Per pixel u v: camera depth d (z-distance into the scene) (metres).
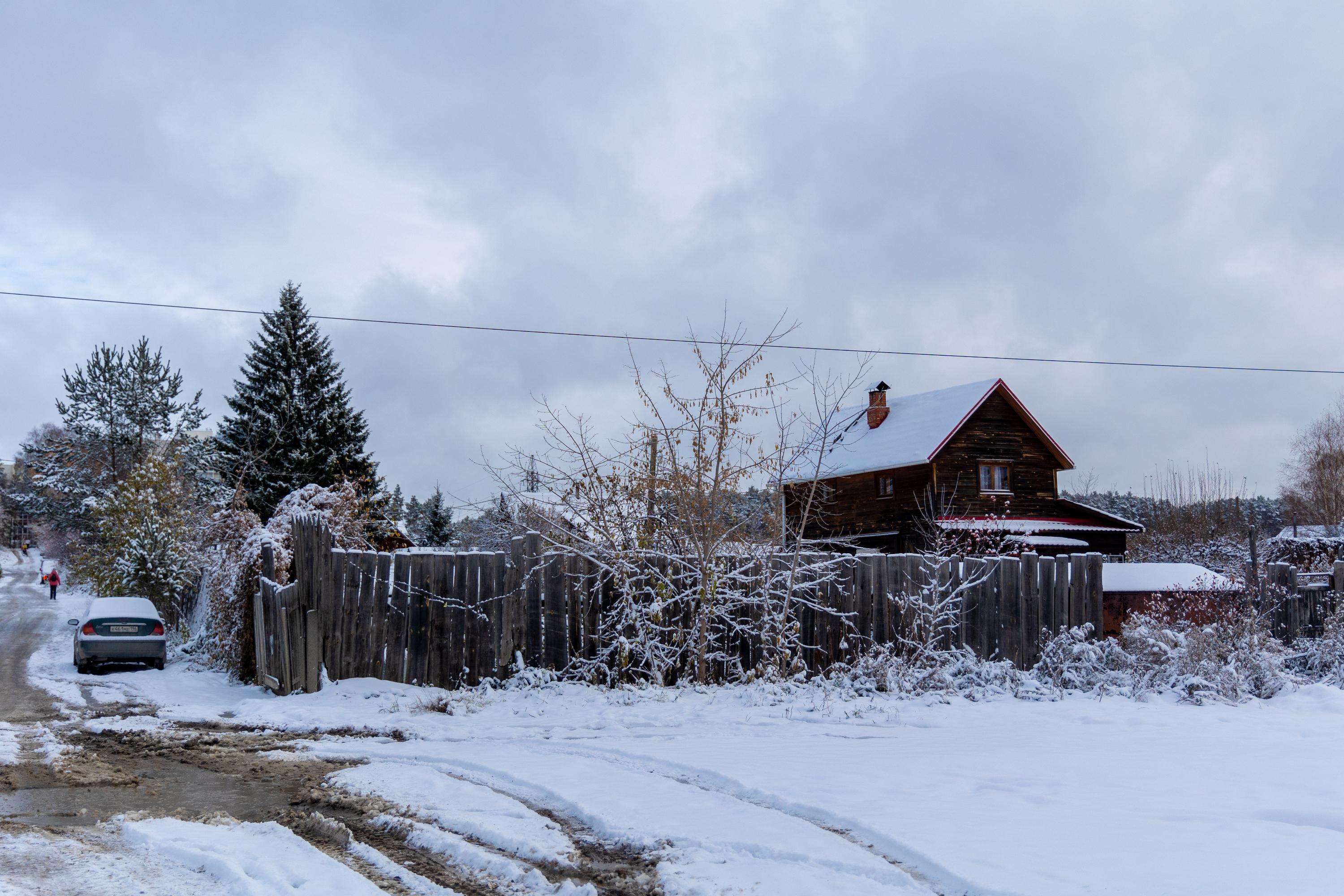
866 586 14.17
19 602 43.62
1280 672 13.02
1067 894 4.53
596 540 13.70
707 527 13.25
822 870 5.16
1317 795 6.62
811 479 15.18
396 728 10.30
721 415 13.46
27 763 8.54
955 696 12.37
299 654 12.85
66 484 43.81
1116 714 11.12
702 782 7.43
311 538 12.92
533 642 13.03
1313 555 34.41
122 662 17.09
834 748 8.88
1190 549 41.88
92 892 4.91
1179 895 4.48
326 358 36.91
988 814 6.13
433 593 13.00
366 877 5.31
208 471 40.03
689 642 13.16
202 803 7.10
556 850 5.73
